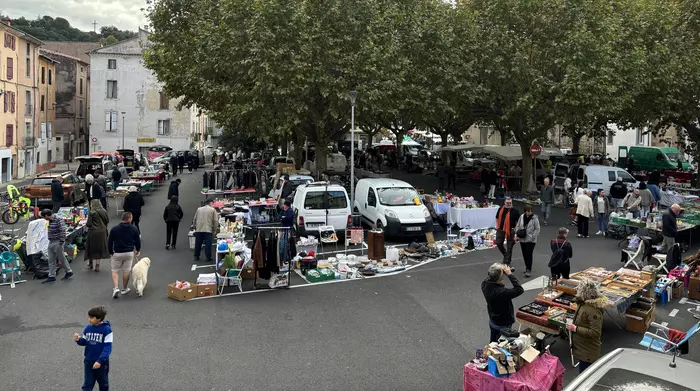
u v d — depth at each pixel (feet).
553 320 26.27
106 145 180.65
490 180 86.94
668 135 159.12
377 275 42.34
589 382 15.47
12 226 59.52
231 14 70.08
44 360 26.30
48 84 157.89
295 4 67.82
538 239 57.21
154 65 95.66
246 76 69.97
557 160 122.83
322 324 31.48
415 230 54.24
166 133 183.62
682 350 24.63
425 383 24.16
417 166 136.05
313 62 69.10
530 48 80.64
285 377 24.71
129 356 26.84
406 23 80.33
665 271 39.70
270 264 37.91
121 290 37.55
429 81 81.15
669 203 65.87
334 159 121.29
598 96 74.95
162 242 54.60
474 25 81.25
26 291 37.58
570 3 77.77
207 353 27.27
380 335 29.81
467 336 29.73
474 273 42.91
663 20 83.25
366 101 69.97
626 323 30.53
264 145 175.94
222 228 49.11
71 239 47.73
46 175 78.02
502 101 86.07
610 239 56.85
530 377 20.62
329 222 53.78
